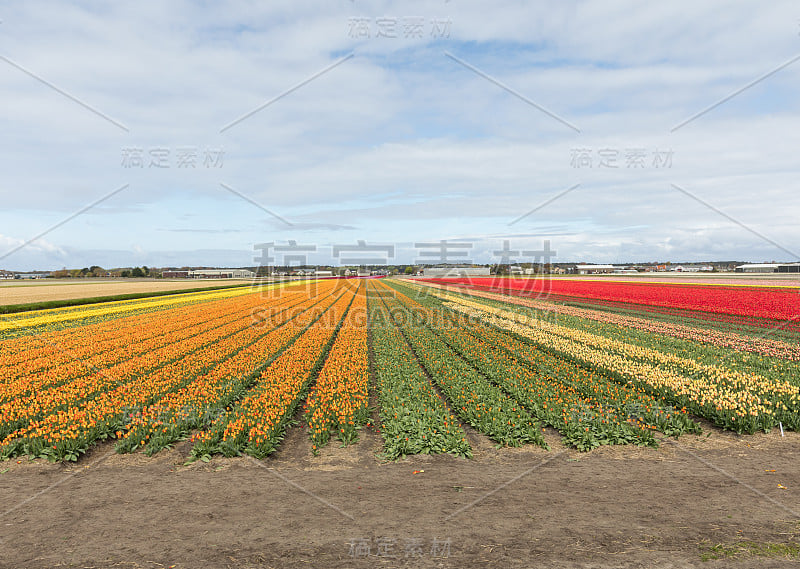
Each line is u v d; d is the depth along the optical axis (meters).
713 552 6.37
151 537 6.95
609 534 6.86
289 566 6.16
